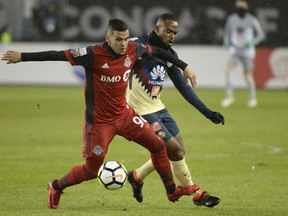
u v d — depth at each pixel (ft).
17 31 327.47
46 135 185.26
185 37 315.37
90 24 321.93
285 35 315.58
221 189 115.14
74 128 199.31
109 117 94.63
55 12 323.37
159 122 101.81
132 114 96.32
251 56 251.60
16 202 104.01
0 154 154.20
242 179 124.57
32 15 325.42
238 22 250.16
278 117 224.53
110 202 104.78
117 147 167.94
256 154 154.40
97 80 93.20
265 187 116.47
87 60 91.91
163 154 96.99
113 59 92.48
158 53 96.68
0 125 204.74
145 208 99.50
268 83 306.14
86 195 110.63
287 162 143.43
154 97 103.65
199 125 207.82
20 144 169.48
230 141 175.22
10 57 89.81
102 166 92.99
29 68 320.09
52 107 248.32
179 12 315.37
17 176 127.85
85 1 321.32
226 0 312.50
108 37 91.45
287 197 107.65
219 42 313.94
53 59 91.66
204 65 306.35
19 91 297.74
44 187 117.19
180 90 102.01
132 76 103.55
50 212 95.35
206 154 154.92
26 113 232.32
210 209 98.53
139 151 161.48
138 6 317.42
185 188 97.86
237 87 306.14
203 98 277.64
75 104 257.14
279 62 304.50
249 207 99.86
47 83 319.06
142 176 103.35
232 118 222.48
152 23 317.22
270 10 315.78
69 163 142.82
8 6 326.44
